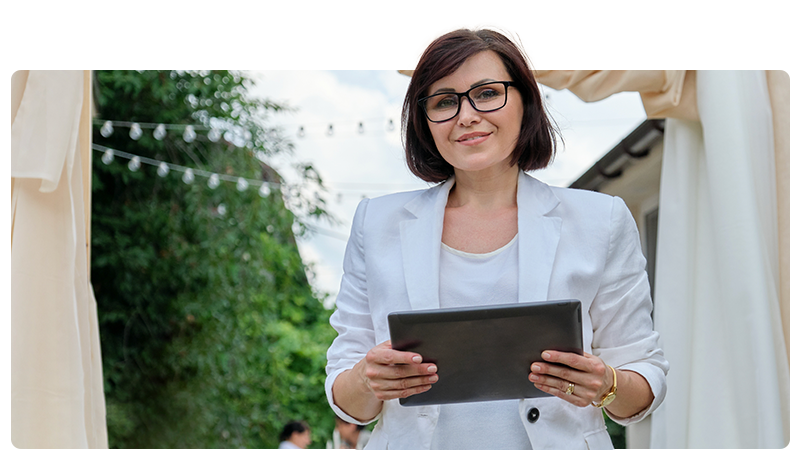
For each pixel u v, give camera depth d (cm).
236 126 830
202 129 806
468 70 178
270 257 860
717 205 291
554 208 184
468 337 157
